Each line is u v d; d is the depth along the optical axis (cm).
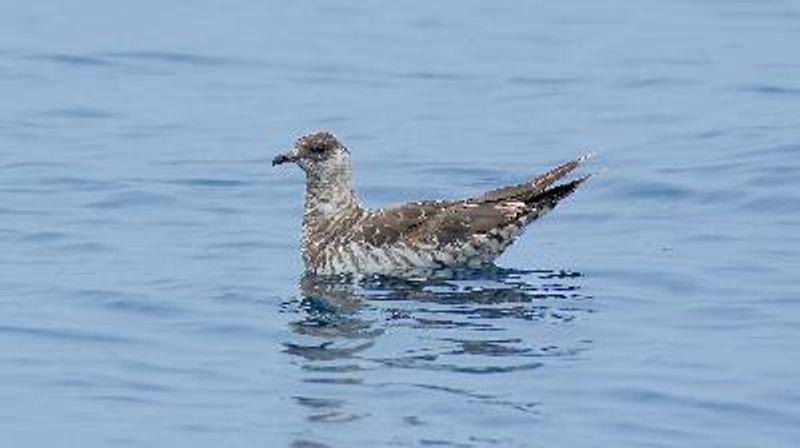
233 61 3186
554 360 1691
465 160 2528
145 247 2106
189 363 1709
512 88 2970
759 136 2548
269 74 3094
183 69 3127
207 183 2406
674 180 2339
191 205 2300
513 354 1711
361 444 1496
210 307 1880
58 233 2156
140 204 2297
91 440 1519
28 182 2391
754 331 1769
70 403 1605
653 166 2420
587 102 2856
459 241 1997
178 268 2022
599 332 1770
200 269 2020
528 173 2461
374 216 2034
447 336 1766
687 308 1847
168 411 1582
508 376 1650
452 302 1880
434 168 2489
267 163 2516
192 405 1596
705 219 2180
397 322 1817
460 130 2706
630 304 1864
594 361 1686
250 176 2445
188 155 2556
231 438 1518
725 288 1906
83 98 2906
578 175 2411
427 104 2875
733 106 2780
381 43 3322
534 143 2616
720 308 1842
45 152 2559
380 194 2370
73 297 1908
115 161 2514
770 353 1703
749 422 1535
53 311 1862
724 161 2417
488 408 1570
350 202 2056
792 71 3014
